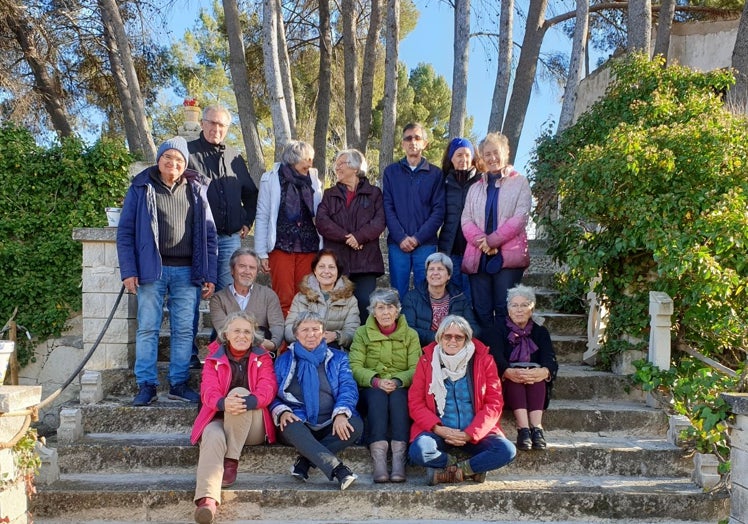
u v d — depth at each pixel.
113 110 15.11
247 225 5.21
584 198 4.96
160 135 17.77
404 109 21.12
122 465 4.00
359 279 4.95
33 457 3.29
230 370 3.90
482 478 3.86
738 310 4.55
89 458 4.00
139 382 4.39
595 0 14.34
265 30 10.16
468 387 3.94
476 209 4.73
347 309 4.56
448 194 5.00
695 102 5.76
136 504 3.65
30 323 6.98
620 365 4.88
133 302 4.94
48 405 6.95
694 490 3.79
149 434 4.27
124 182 7.64
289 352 4.11
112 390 4.68
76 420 4.15
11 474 3.05
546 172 7.77
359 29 14.98
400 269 4.97
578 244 5.20
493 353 4.18
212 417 3.81
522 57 10.91
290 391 4.01
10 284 7.05
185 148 4.38
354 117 12.20
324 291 4.57
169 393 4.55
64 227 7.22
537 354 4.24
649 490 3.77
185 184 4.50
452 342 3.93
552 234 6.00
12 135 7.45
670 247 4.33
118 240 4.30
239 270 4.44
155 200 4.33
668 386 4.42
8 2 12.07
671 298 4.58
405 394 4.07
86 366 4.84
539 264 7.16
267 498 3.65
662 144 4.71
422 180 5.02
